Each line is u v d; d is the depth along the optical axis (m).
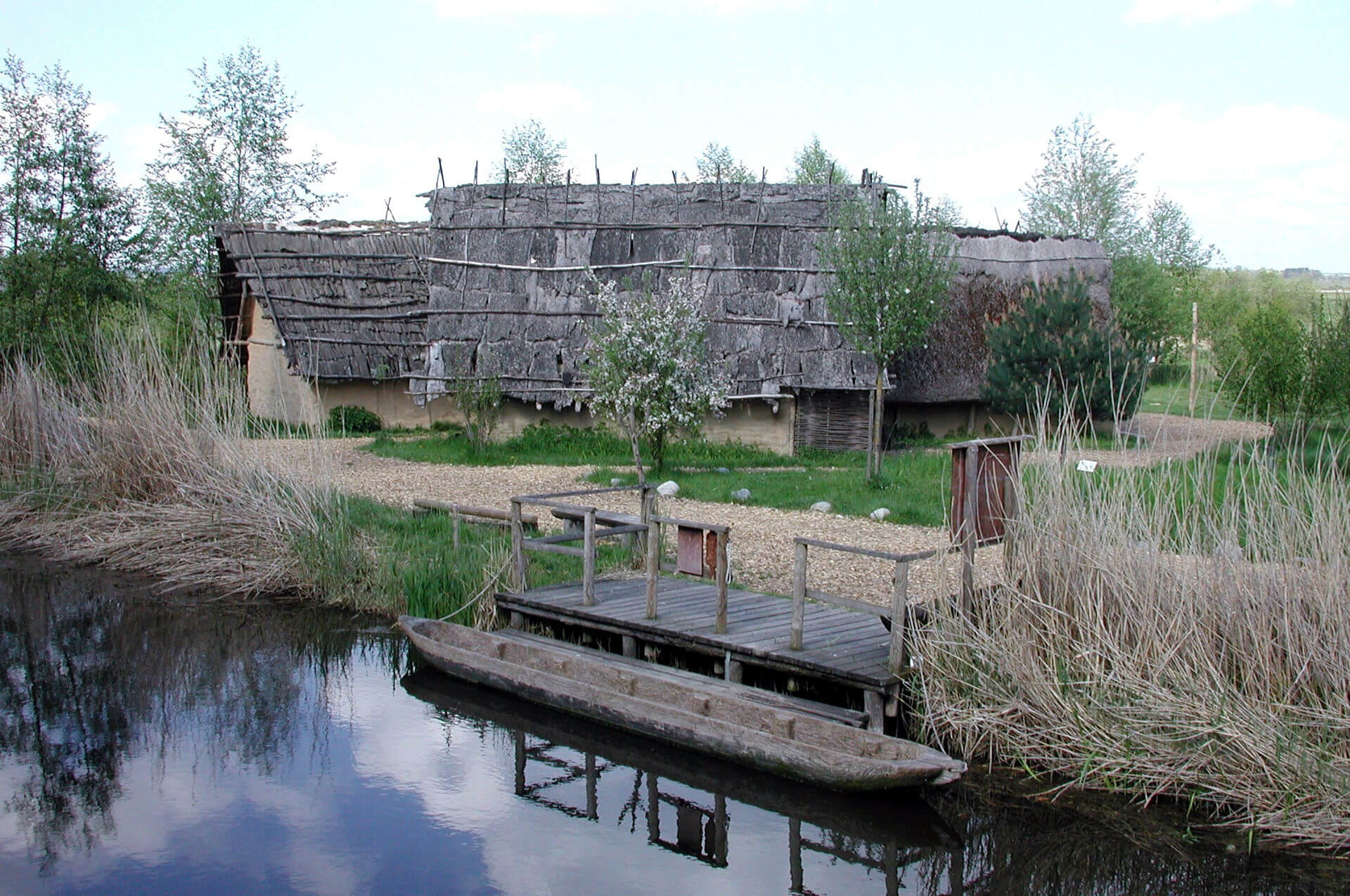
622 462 19.09
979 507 7.63
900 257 15.70
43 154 21.44
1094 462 8.36
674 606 9.66
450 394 20.97
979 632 7.55
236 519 12.98
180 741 8.39
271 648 10.49
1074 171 36.50
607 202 21.48
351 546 12.09
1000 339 20.50
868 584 10.74
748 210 20.61
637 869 6.47
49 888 6.20
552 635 10.09
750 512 14.52
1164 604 7.28
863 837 6.98
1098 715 7.12
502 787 7.61
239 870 6.42
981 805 6.89
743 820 7.18
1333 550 6.80
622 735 8.21
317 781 7.66
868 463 16.12
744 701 7.81
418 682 9.70
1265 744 6.58
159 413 14.30
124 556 13.25
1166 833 6.52
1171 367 24.03
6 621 11.30
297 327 24.31
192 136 31.20
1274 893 5.93
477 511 13.27
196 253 30.17
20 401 15.75
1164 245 38.56
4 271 20.47
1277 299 23.44
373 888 6.19
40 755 8.13
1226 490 7.66
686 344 16.94
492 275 21.75
